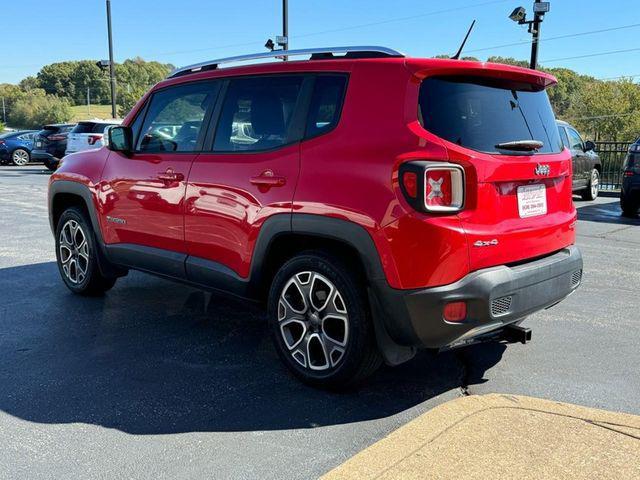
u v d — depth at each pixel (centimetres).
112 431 287
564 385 339
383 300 295
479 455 259
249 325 450
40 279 579
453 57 336
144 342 411
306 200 319
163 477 248
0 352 390
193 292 541
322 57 345
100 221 473
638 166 1005
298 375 340
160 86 436
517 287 301
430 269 282
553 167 339
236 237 361
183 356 385
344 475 246
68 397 324
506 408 306
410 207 282
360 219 296
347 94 321
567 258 347
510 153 311
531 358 381
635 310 486
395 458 258
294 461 260
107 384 341
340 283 312
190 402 319
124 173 445
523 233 314
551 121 358
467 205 289
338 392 332
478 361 377
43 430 288
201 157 387
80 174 490
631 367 366
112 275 493
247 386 340
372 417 302
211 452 268
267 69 364
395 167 287
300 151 330
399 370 363
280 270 342
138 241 441
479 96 314
